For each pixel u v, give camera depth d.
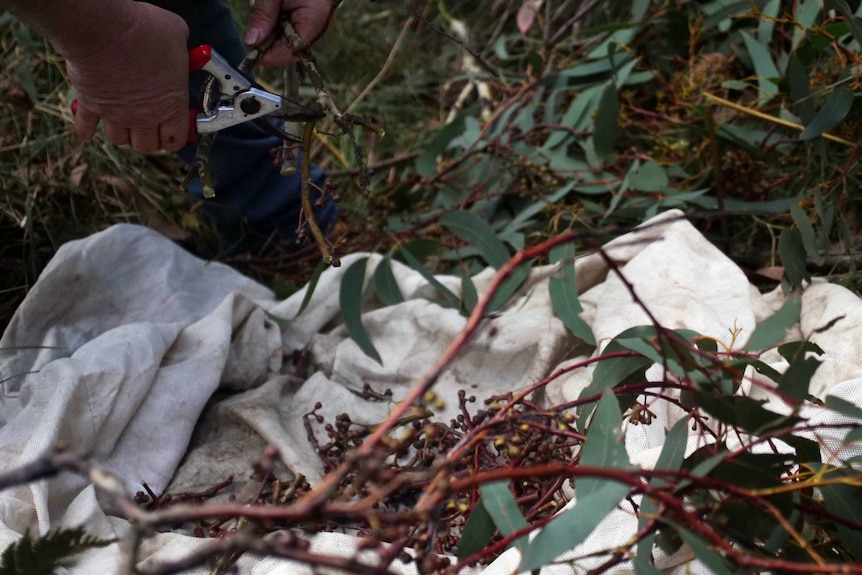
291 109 1.30
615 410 0.97
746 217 1.96
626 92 2.17
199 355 1.54
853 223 1.88
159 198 2.09
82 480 1.29
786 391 1.02
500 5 2.80
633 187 1.90
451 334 1.60
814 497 1.07
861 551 0.96
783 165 1.96
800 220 1.62
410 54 2.73
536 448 1.17
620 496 0.85
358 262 1.62
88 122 1.36
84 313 1.66
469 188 2.15
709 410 0.96
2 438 1.32
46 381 1.37
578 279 1.69
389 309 1.69
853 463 0.96
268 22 1.37
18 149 2.11
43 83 2.27
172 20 1.26
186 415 1.47
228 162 1.79
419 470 1.29
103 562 1.16
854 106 1.90
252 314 1.65
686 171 2.02
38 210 1.96
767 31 2.07
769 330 1.31
